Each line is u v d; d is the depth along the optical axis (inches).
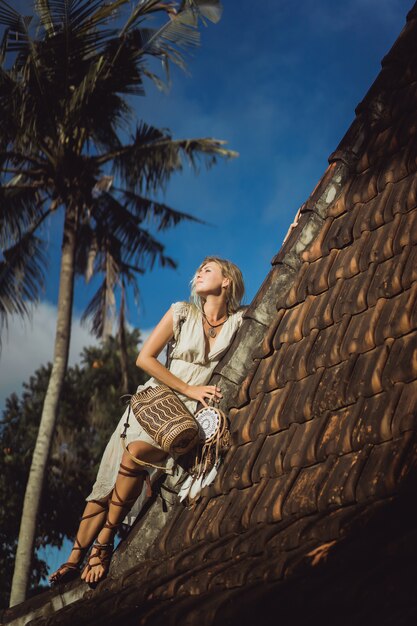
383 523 111.5
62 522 1030.4
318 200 185.8
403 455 121.0
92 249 899.4
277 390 165.9
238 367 178.4
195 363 181.9
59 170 789.2
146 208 866.8
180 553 152.8
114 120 764.0
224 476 163.6
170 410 169.0
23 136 741.3
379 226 165.5
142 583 149.7
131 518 185.0
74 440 1076.5
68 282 805.9
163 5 705.6
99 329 900.0
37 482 745.6
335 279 167.8
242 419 169.9
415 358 131.2
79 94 703.1
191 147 807.1
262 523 142.4
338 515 122.3
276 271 185.2
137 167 811.4
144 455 174.2
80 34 692.1
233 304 186.7
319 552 112.0
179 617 118.2
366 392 137.9
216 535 152.3
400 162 169.0
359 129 186.7
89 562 177.8
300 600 102.4
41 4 681.0
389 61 189.0
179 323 180.9
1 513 1033.5
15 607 185.0
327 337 159.3
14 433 1093.8
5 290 833.5
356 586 96.6
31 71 699.4
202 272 186.2
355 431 134.0
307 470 141.6
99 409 1075.3
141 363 176.9
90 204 826.8
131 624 127.1
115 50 715.4
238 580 121.4
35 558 1015.6
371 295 152.6
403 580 93.4
